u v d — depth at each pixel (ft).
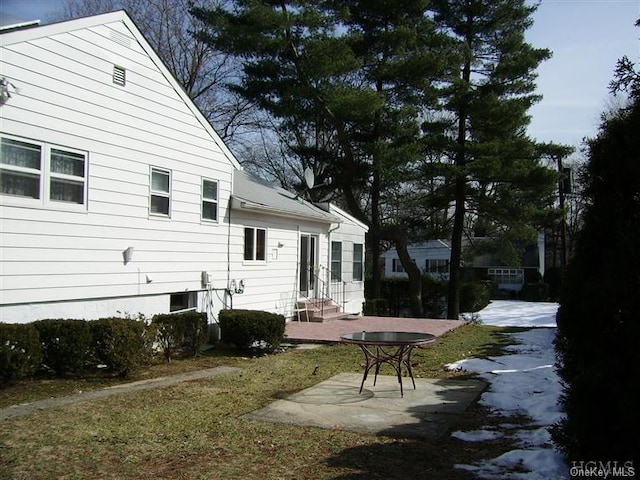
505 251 95.30
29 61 26.66
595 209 14.35
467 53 69.92
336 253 63.62
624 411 11.65
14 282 25.80
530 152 69.87
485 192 75.72
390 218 103.81
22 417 19.52
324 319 53.31
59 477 14.06
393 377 28.12
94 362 28.12
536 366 31.19
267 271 48.62
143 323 28.81
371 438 17.60
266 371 29.91
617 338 13.05
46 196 27.45
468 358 34.35
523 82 70.03
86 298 29.71
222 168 42.09
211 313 40.55
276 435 17.83
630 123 13.32
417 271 79.66
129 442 16.97
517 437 17.65
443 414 20.56
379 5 69.15
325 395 23.75
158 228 35.32
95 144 30.50
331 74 61.57
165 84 36.01
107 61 31.40
